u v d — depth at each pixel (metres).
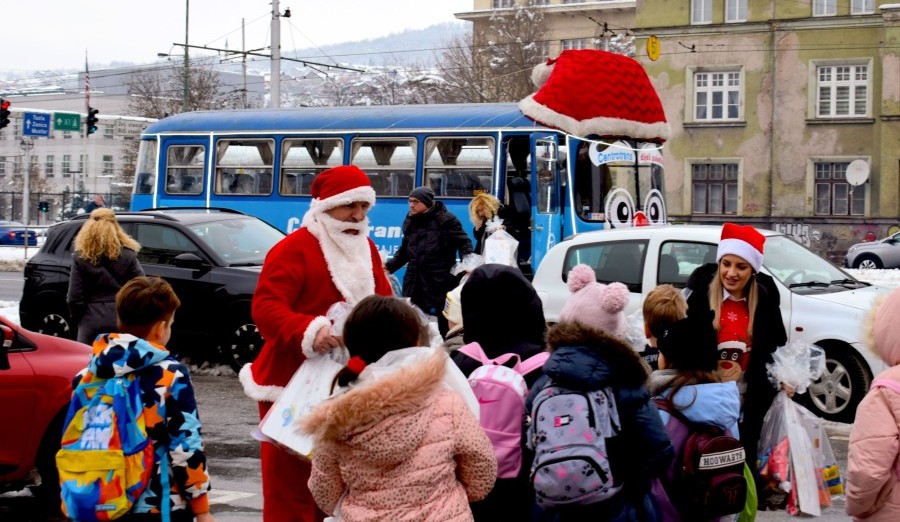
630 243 11.91
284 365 5.79
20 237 56.81
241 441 10.11
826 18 47.12
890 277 31.50
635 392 4.44
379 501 3.81
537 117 17.77
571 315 5.37
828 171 47.56
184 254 13.67
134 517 4.84
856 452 4.30
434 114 19.23
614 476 4.40
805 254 11.91
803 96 47.62
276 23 34.66
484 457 3.93
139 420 4.84
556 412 4.41
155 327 5.04
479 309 5.00
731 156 48.84
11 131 112.06
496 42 67.19
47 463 7.77
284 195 20.62
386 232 19.52
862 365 10.68
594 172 17.95
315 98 87.19
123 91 138.12
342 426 3.77
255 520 7.51
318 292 5.89
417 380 3.82
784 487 5.92
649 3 50.19
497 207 14.58
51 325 14.60
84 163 109.31
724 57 48.97
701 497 4.79
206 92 67.00
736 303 6.18
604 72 17.81
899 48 45.75
